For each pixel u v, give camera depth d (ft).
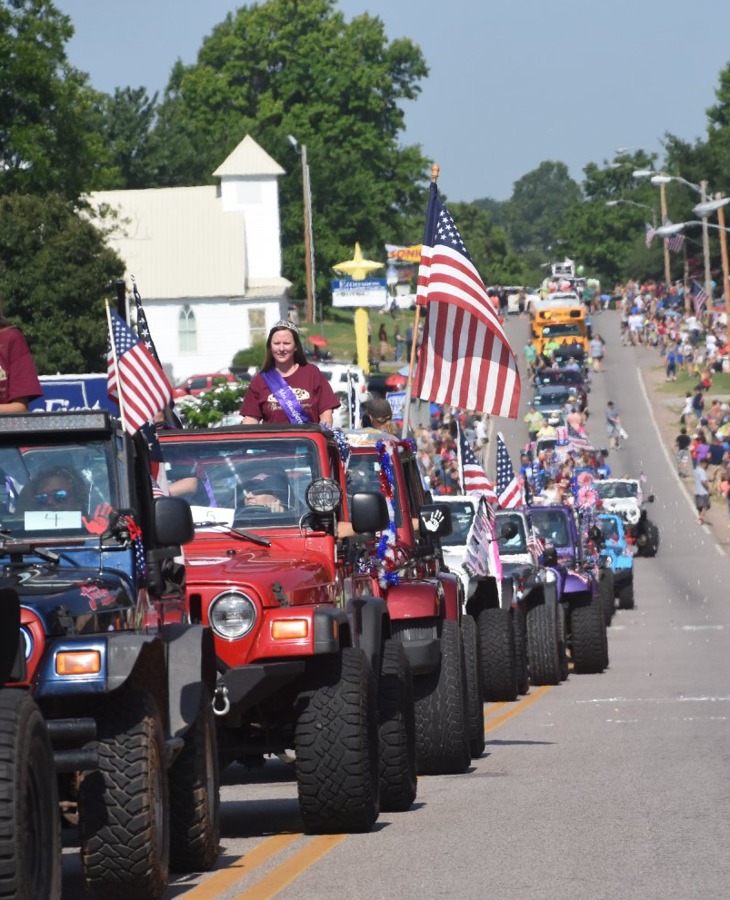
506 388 151.12
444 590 122.52
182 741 71.97
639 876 73.82
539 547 214.90
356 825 88.38
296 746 86.94
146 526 75.46
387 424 130.72
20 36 542.98
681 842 82.99
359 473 121.49
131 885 65.77
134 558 72.13
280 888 72.74
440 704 116.37
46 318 470.80
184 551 94.32
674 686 191.52
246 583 84.48
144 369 115.96
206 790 76.28
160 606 75.82
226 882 74.43
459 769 117.39
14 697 57.26
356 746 86.43
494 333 150.82
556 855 80.12
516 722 156.46
